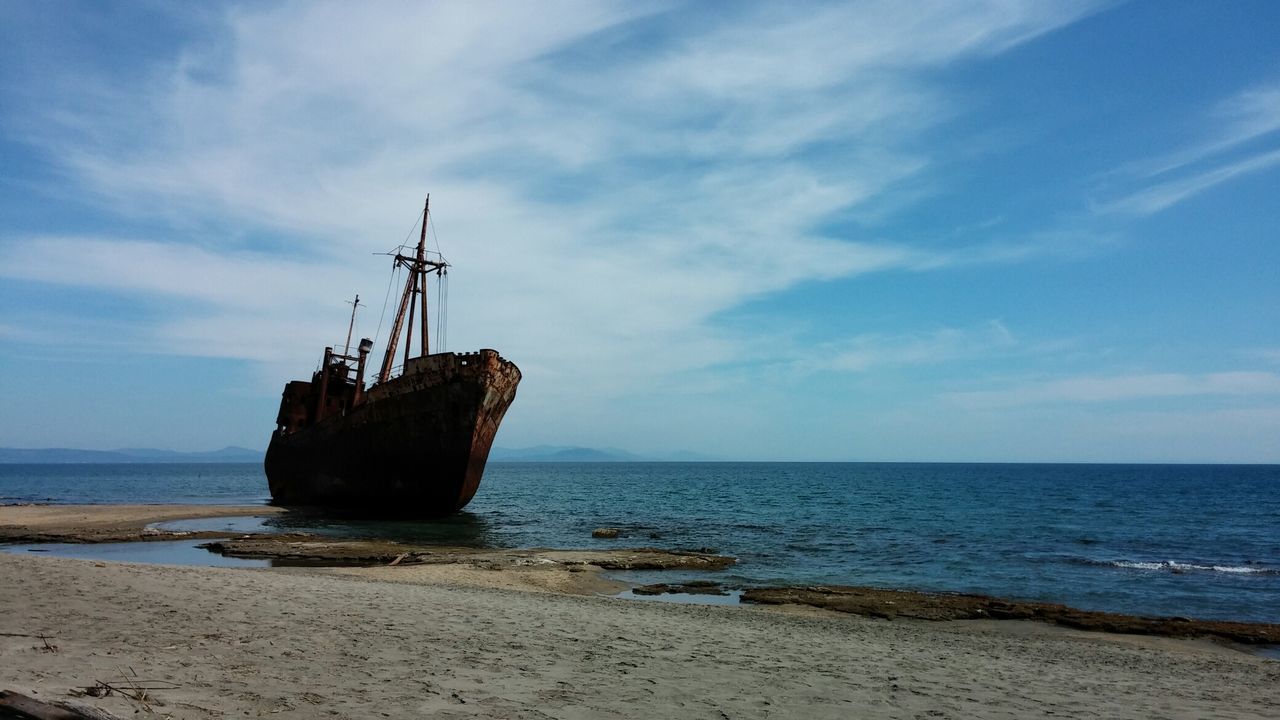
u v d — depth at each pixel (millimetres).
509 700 6582
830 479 140250
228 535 29109
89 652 7395
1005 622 16328
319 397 47969
